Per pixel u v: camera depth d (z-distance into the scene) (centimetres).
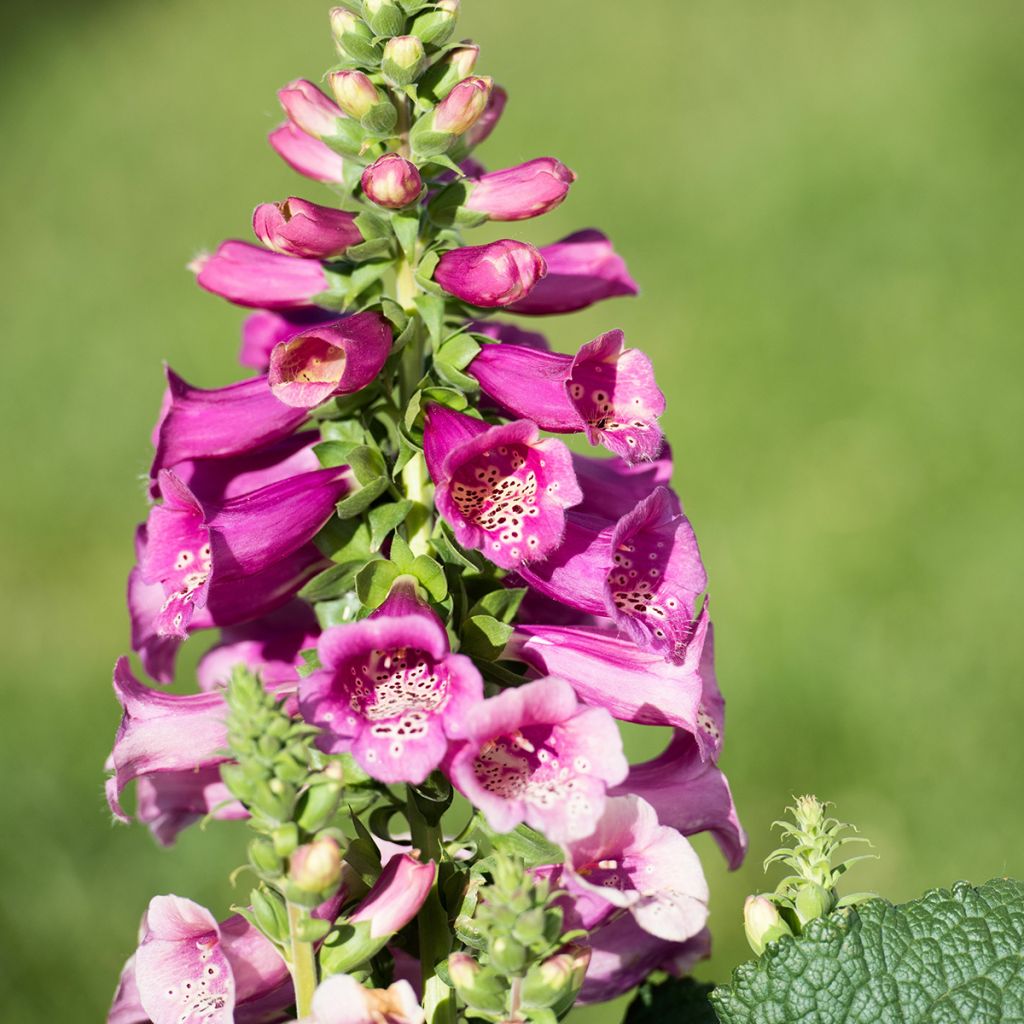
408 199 75
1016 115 281
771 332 218
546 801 70
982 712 151
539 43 358
